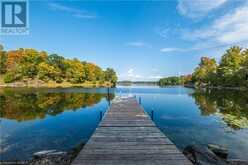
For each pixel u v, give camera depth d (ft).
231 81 173.88
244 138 32.86
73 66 271.49
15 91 137.18
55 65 255.09
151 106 69.15
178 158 17.37
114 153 18.43
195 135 34.65
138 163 16.39
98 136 23.90
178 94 127.75
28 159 24.14
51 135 34.47
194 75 287.07
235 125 41.45
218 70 203.82
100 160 16.89
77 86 248.11
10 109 60.03
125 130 26.76
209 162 20.88
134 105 52.13
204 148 24.08
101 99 91.30
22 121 44.78
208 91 160.97
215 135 34.50
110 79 334.24
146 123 31.04
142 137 23.50
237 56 194.70
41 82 228.63
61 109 62.13
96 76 307.17
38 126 40.60
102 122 31.78
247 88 156.35
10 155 25.53
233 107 65.05
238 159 24.31
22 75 224.12
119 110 43.96
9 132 36.01
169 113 55.47
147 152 18.69
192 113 55.26
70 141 31.45
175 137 33.55
